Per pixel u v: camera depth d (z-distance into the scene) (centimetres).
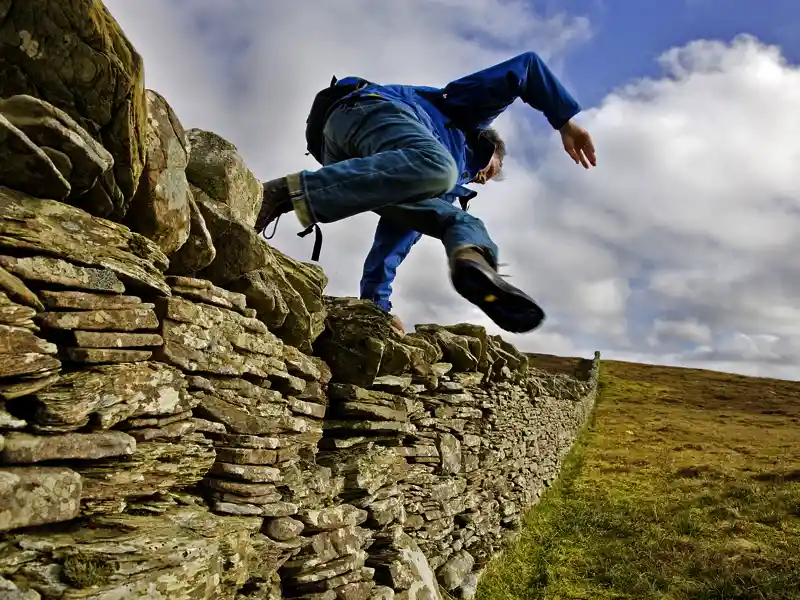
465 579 706
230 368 318
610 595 796
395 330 559
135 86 233
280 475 371
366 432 515
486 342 878
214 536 269
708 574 846
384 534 491
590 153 379
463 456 758
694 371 6631
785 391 5550
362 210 317
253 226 340
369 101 347
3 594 186
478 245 302
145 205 268
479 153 402
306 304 427
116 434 242
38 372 216
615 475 1808
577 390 2642
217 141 331
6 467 206
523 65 367
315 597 381
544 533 1107
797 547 963
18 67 215
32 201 223
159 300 279
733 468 1784
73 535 225
